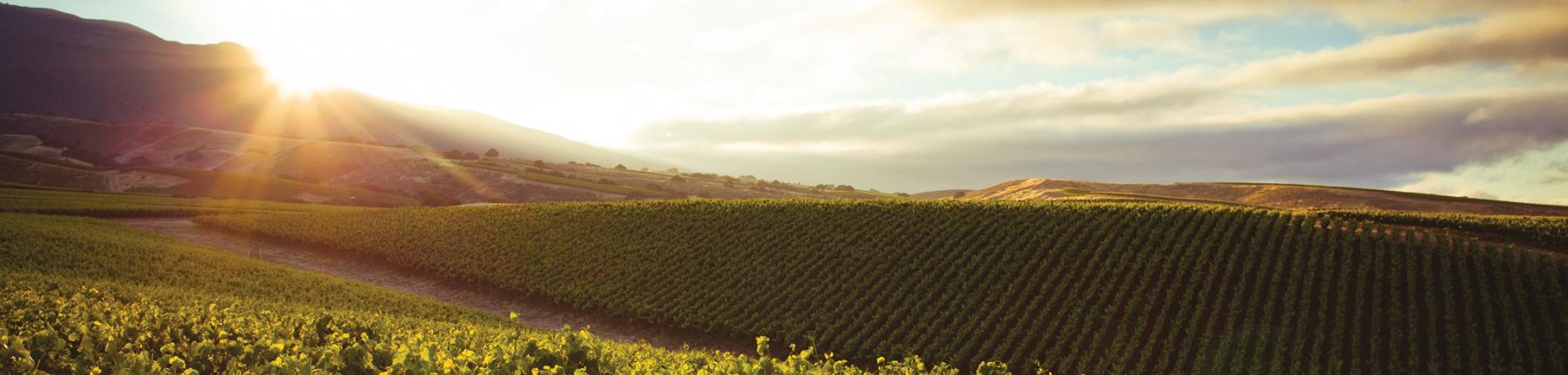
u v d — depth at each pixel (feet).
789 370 27.63
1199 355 93.04
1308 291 103.19
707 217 173.88
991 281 122.72
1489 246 112.06
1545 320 93.50
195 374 23.20
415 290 153.58
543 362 27.04
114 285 87.66
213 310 49.70
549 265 154.10
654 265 148.36
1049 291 118.11
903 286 122.52
